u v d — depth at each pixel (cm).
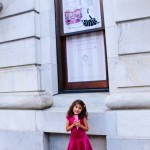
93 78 676
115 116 561
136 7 565
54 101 690
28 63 691
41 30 711
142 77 550
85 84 685
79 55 699
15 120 688
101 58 668
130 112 546
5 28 730
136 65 557
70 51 712
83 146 520
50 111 639
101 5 668
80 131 527
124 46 574
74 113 533
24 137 664
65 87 713
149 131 528
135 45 563
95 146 595
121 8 580
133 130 543
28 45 694
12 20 721
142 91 548
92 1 681
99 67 669
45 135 648
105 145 584
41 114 650
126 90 567
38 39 705
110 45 609
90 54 684
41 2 716
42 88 693
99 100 630
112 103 568
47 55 698
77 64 700
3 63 732
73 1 710
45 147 645
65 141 635
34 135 650
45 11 709
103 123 573
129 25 571
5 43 731
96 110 592
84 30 688
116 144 551
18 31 710
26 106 671
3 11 734
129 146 539
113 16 610
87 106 633
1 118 710
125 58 575
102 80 662
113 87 601
